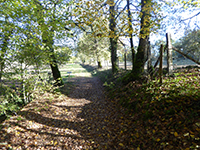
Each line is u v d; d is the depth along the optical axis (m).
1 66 5.68
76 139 4.73
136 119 5.07
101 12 7.65
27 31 5.94
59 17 6.97
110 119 5.89
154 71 7.53
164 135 3.52
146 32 7.59
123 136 4.43
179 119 3.76
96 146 4.26
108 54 21.97
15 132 4.95
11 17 5.39
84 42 21.14
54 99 9.11
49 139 4.78
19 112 6.63
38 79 7.75
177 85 5.38
